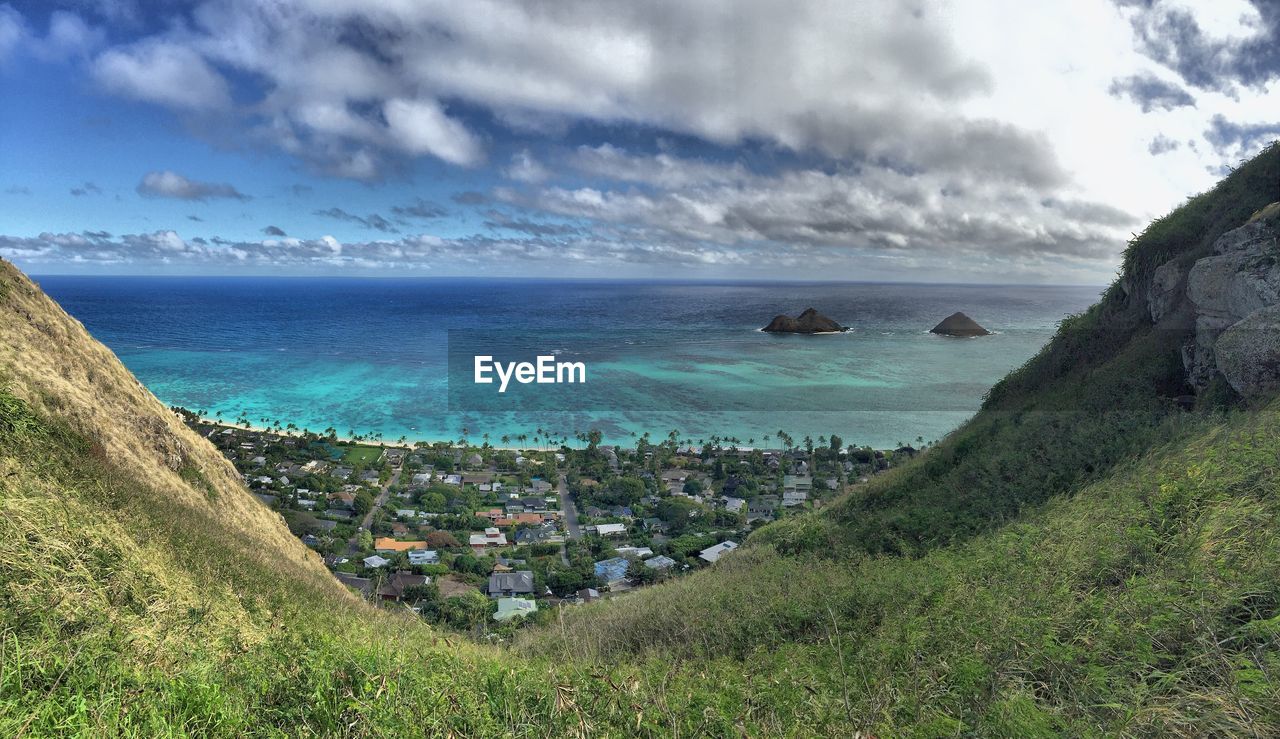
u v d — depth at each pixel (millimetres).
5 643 4457
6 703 3717
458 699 4938
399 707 4578
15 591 5617
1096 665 4465
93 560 7242
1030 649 4879
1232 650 4062
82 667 4484
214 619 7566
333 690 4859
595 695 5254
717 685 5895
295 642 6570
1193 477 7309
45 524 7332
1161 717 3555
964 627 5824
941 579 8219
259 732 4258
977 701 4352
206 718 4246
